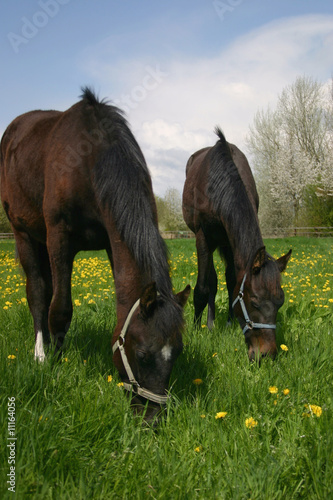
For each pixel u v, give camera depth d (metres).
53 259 3.25
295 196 34.75
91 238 3.27
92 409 2.37
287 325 4.15
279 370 3.04
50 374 2.73
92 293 6.45
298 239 20.94
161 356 2.19
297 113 34.53
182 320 2.26
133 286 2.51
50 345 3.34
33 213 3.78
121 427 2.30
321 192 30.61
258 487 1.85
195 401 2.61
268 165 36.03
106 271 9.27
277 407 2.49
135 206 2.62
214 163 4.21
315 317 4.52
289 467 1.93
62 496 1.71
